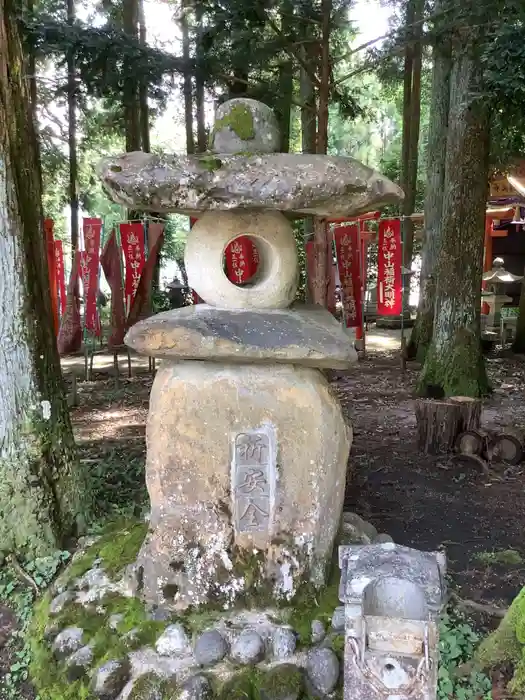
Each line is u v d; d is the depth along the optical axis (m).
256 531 3.28
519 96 6.59
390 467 6.25
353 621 2.26
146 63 6.96
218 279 3.23
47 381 4.32
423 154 21.78
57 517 4.30
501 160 10.82
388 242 10.23
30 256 4.17
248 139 3.11
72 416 8.08
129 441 6.95
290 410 3.24
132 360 12.24
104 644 3.13
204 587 3.26
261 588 3.27
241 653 2.94
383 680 2.24
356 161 3.02
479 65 7.24
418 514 5.13
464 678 2.96
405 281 15.47
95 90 8.13
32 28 6.62
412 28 6.30
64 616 3.36
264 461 3.26
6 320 4.08
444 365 8.95
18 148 4.07
